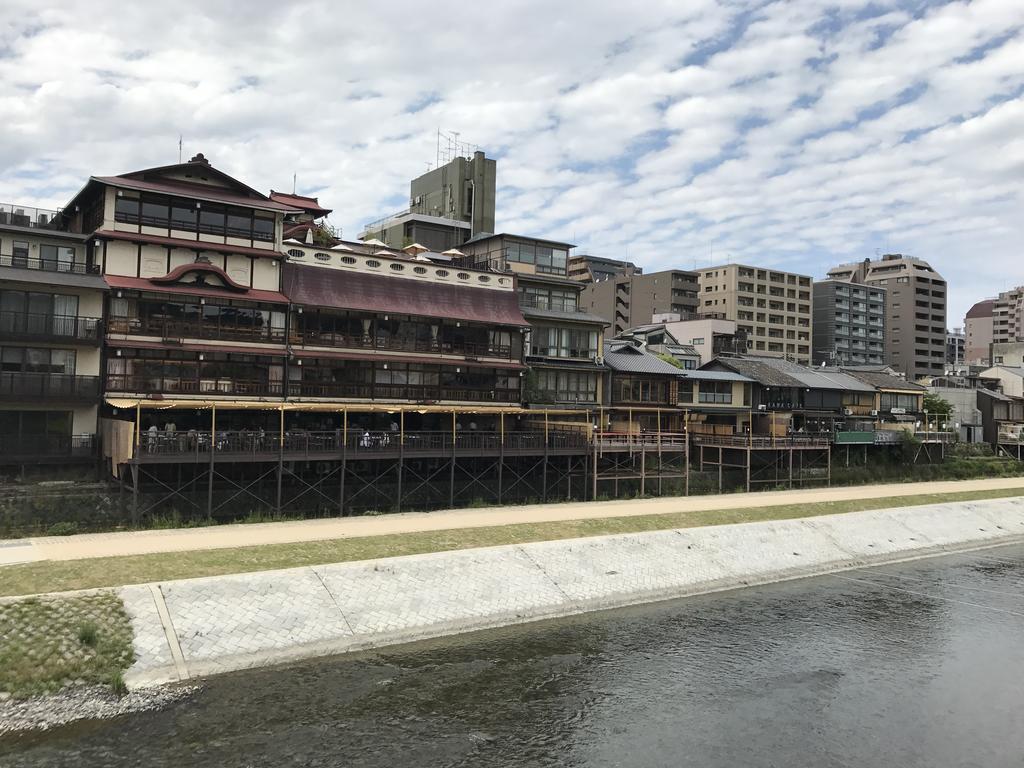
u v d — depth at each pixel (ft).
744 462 177.88
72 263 125.59
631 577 102.94
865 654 84.07
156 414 122.11
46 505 99.71
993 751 63.05
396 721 62.80
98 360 120.26
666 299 361.51
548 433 143.43
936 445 227.20
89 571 78.84
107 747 56.49
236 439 110.63
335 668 72.08
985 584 116.47
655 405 190.80
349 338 141.18
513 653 78.74
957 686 76.07
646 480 162.91
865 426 222.07
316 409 120.47
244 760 55.72
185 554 86.53
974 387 309.63
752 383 211.41
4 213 129.70
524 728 63.05
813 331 416.46
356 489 125.80
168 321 124.26
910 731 66.08
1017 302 576.61
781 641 86.84
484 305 160.45
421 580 89.35
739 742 62.69
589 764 58.13
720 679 75.20
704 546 117.08
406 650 77.56
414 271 153.79
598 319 183.73
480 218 262.88
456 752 58.65
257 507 115.24
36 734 57.67
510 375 162.61
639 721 65.46
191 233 129.18
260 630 75.00
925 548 138.72
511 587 93.35
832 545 130.31
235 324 130.93
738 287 363.76
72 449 115.24
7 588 73.10
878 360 428.15
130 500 105.09
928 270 459.73
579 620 90.12
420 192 281.95
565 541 107.04
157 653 68.80
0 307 113.60
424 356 148.05
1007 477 230.07
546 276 186.19
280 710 63.36
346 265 145.89
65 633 67.67
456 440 132.77
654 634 86.84
